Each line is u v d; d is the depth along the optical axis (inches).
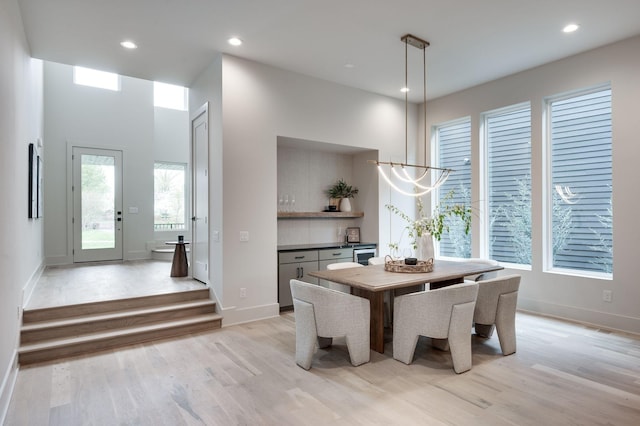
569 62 173.3
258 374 118.8
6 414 96.1
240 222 173.3
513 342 134.7
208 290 182.9
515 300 135.6
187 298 176.9
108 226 295.0
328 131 203.3
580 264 175.8
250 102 175.8
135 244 305.1
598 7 131.2
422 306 121.9
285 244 218.7
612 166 160.2
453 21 140.9
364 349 126.2
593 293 166.2
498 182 208.8
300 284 122.8
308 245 215.0
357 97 215.8
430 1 127.2
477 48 164.1
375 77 198.5
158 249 309.1
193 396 104.9
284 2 127.4
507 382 111.7
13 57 117.9
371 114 222.4
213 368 123.6
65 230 277.9
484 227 211.6
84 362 129.1
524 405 98.4
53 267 260.1
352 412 95.8
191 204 213.0
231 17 137.1
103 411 97.4
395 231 234.4
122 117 302.2
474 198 213.8
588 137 173.6
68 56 169.8
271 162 182.9
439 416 93.5
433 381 113.0
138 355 135.2
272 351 138.6
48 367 124.9
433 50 166.1
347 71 190.4
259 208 179.3
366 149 225.3
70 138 280.2
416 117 246.4
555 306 178.2
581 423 90.0
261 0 126.0
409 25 143.9
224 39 154.7
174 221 343.3
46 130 270.8
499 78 200.7
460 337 118.7
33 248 190.9
